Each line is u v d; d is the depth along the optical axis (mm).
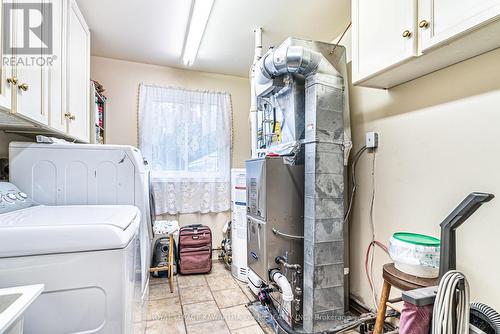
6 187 1436
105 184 1764
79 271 1019
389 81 1686
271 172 1981
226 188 3438
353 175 2180
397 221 1786
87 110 2205
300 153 2055
